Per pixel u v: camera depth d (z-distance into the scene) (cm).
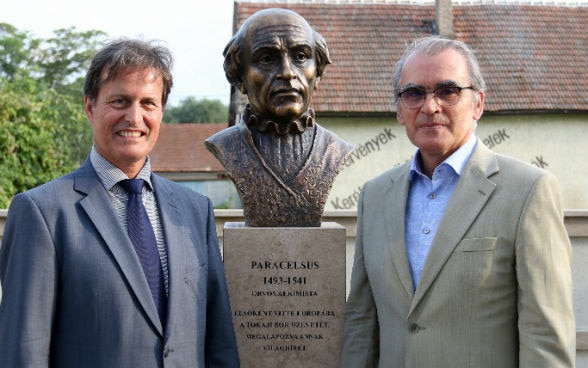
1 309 207
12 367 197
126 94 223
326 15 1282
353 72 1174
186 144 2455
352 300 267
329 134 322
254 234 295
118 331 207
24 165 836
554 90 1200
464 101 236
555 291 212
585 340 462
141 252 221
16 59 3322
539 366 208
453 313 222
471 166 235
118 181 228
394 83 256
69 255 209
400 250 239
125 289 210
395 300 237
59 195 216
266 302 296
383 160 1137
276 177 306
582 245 466
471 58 241
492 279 219
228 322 248
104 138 226
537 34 1301
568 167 1192
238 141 312
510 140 1189
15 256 207
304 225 306
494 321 219
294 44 293
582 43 1290
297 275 297
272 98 296
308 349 298
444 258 225
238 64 307
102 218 217
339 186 1134
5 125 816
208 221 256
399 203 248
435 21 1288
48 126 921
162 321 219
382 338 242
